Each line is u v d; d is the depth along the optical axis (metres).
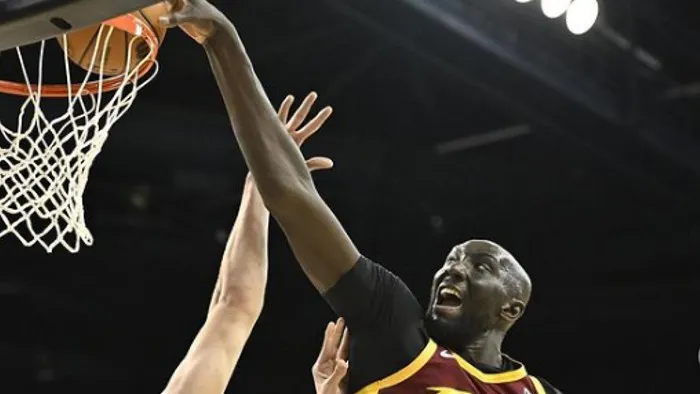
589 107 9.25
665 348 11.38
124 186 11.02
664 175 10.17
